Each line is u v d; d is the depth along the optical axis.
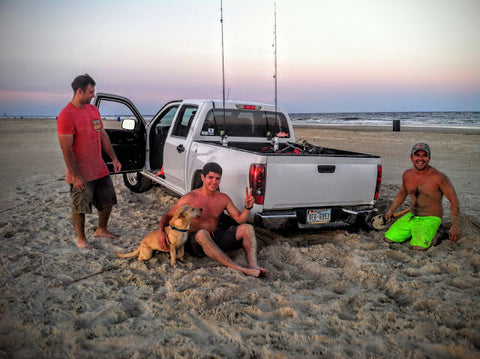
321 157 4.12
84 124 3.98
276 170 3.90
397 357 2.36
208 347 2.43
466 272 3.60
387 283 3.39
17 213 5.48
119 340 2.48
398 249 4.34
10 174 8.87
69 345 2.43
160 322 2.71
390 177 9.15
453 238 4.25
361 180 4.41
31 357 2.30
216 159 4.55
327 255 4.08
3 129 24.34
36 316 2.76
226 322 2.71
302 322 2.74
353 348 2.45
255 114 5.78
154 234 3.73
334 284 3.42
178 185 5.68
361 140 17.55
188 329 2.63
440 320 2.78
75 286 3.27
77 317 2.77
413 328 2.67
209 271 3.58
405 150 14.22
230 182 4.27
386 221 4.68
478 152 13.29
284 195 3.99
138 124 6.30
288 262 3.94
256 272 3.49
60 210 5.69
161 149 6.84
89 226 4.95
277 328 2.66
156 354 2.35
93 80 3.98
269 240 4.58
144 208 5.98
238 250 4.20
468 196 6.95
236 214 3.93
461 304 3.00
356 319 2.83
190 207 3.60
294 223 4.08
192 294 3.04
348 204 4.43
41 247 4.17
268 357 2.34
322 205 4.27
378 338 2.56
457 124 38.09
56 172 9.25
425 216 4.33
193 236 3.77
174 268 3.65
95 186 4.32
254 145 5.70
